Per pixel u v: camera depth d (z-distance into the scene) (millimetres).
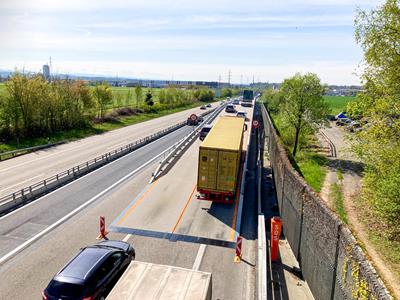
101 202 19453
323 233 10742
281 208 18469
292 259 14555
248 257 13773
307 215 12727
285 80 40031
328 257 10203
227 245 14727
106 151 34375
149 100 82250
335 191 25562
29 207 18469
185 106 103312
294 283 12648
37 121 41844
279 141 25938
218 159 18453
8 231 15391
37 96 40219
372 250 16125
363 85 19625
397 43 18094
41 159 30203
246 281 12039
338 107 97375
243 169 24875
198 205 19266
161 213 17922
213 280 11984
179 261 13164
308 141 47312
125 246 12570
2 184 22531
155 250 13961
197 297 7121
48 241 14523
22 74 39469
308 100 38531
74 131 46281
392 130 17984
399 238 17156
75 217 17203
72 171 24703
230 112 66812
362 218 20156
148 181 23922
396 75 17766
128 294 7152
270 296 11734
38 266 12523
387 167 17531
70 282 9117
